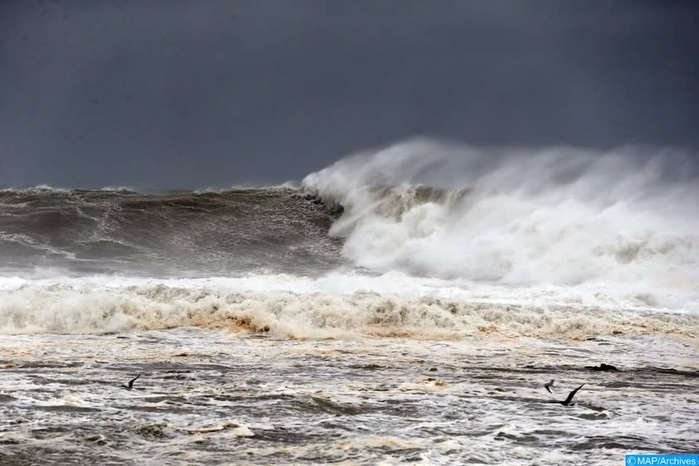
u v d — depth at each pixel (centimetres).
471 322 6519
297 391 3912
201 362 4800
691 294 8581
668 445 3019
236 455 2800
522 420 3384
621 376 4694
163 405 3544
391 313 6381
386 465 2694
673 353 5722
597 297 8056
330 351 5341
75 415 3309
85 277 9419
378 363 4906
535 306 7181
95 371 4391
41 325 6091
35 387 3862
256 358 4988
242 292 6900
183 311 6359
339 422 3291
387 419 3362
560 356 5428
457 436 3095
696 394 4144
